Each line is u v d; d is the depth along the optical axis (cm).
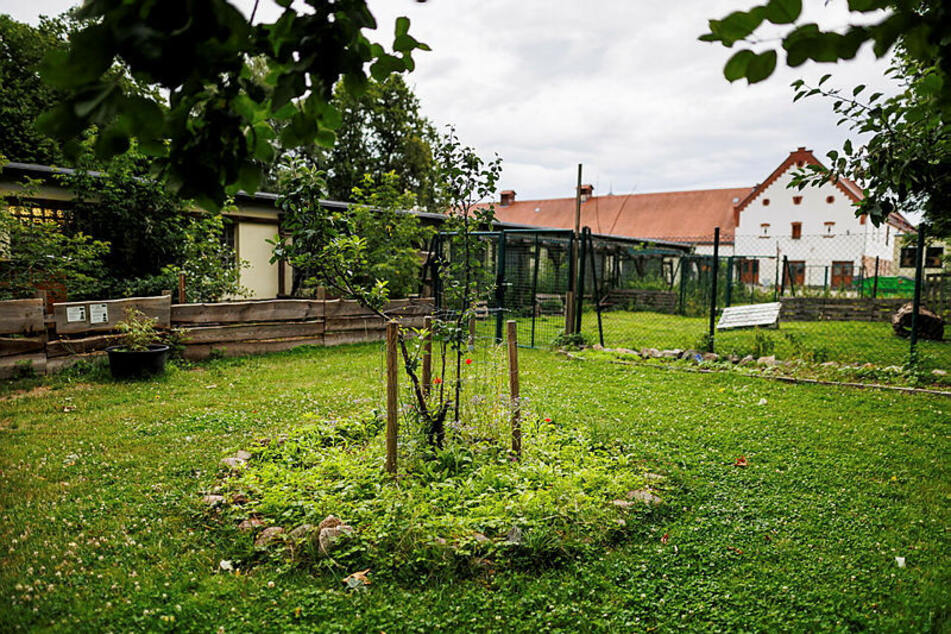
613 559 289
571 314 1058
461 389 481
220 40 91
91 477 389
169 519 328
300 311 975
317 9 116
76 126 89
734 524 328
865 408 584
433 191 3081
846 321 1612
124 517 330
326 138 132
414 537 292
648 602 254
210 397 621
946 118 177
